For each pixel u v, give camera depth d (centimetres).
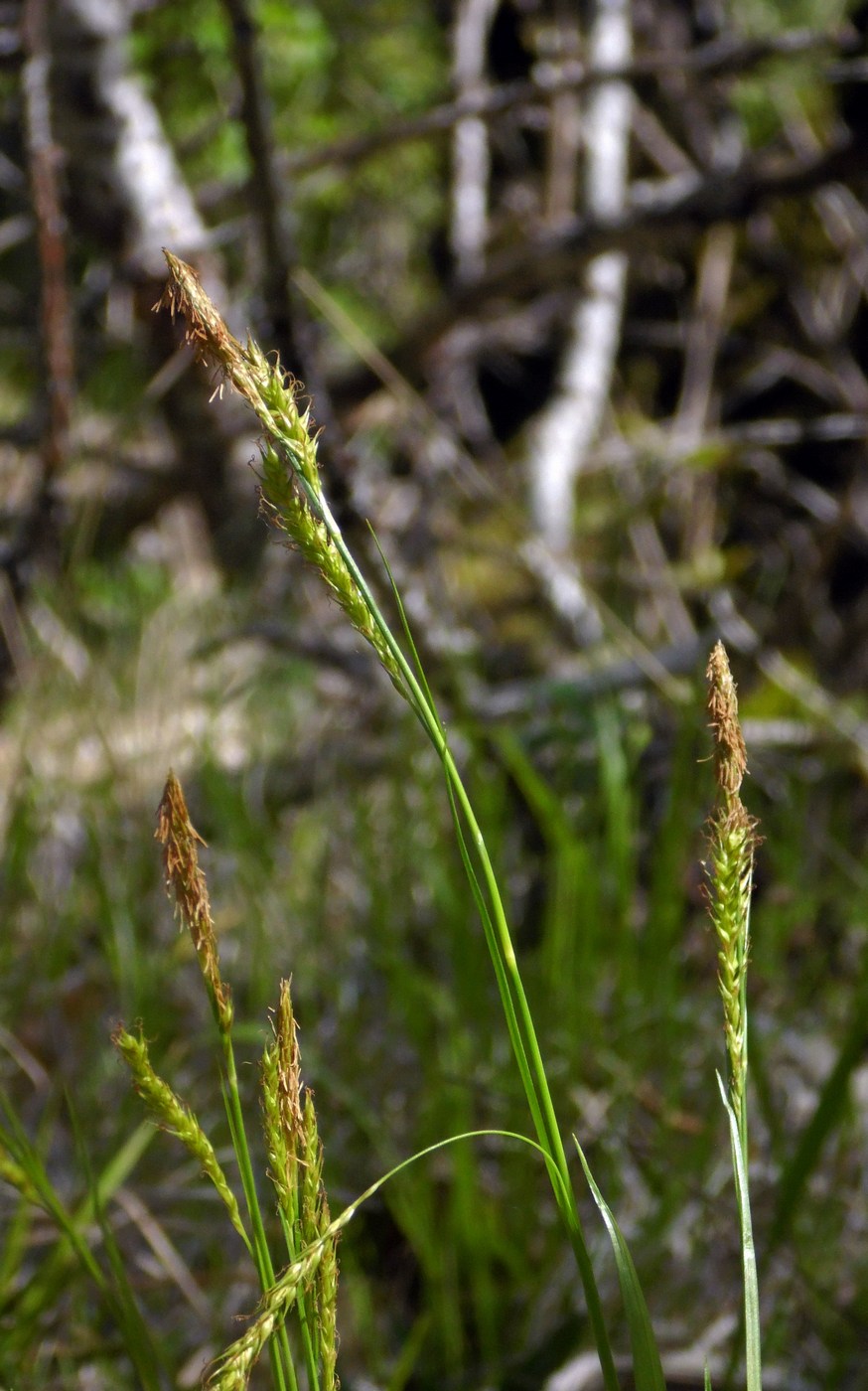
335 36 216
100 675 163
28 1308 74
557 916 103
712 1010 109
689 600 197
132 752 146
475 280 191
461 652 153
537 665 173
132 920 117
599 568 199
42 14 121
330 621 187
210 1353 78
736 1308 84
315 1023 111
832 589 200
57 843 139
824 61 210
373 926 116
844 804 142
